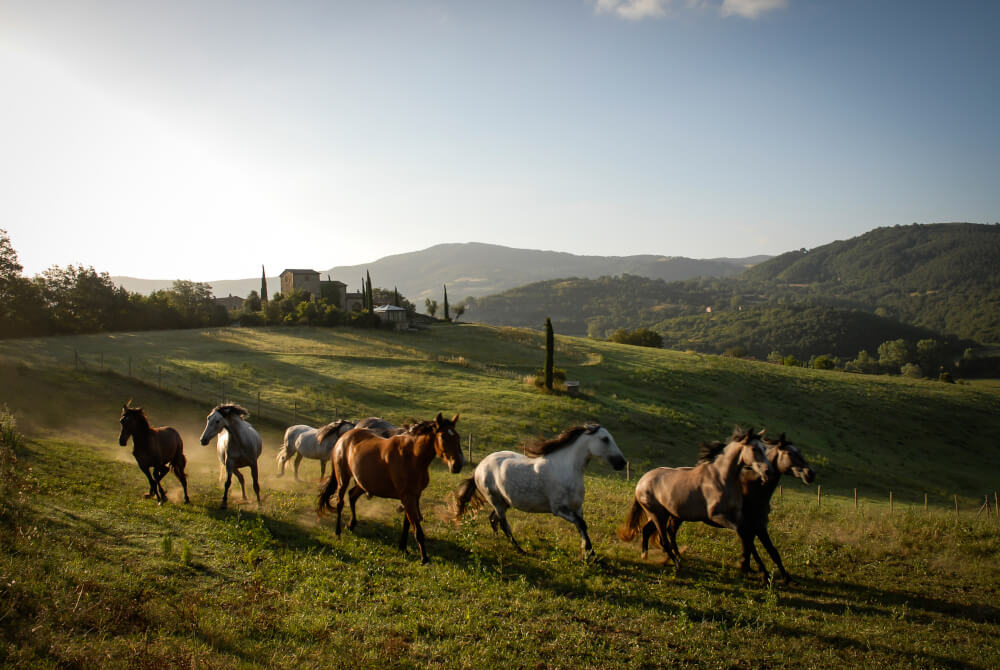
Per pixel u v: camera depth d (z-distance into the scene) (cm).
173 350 5650
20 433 1923
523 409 4497
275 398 4050
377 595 849
